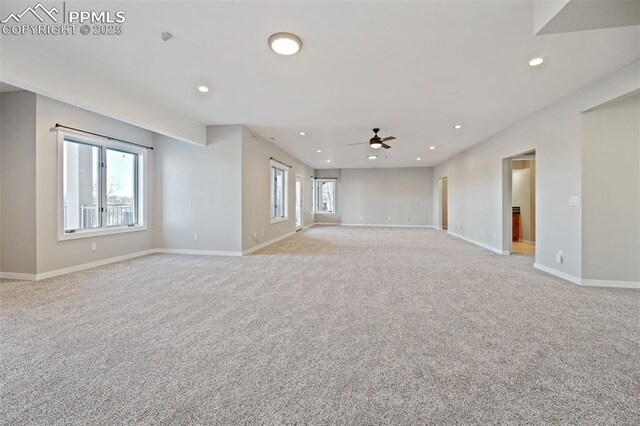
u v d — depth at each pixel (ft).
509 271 14.78
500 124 17.81
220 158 19.11
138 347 7.12
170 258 18.01
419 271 14.79
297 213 34.01
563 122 13.37
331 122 17.67
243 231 19.20
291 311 9.41
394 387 5.63
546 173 14.61
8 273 13.29
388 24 7.89
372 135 20.83
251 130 20.01
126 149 18.12
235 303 10.12
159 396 5.37
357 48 9.16
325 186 42.80
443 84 11.87
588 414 4.94
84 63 10.41
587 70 10.58
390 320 8.71
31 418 4.82
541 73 10.84
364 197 41.01
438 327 8.25
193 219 19.62
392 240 26.32
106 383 5.74
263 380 5.85
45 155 13.32
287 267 15.65
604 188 12.11
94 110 11.54
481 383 5.75
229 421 4.78
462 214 27.32
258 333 7.88
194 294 11.10
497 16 7.52
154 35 8.57
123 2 7.13
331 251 20.65
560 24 6.72
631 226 11.96
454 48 9.12
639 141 11.76
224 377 5.95
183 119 16.74
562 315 9.09
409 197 39.86
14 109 13.10
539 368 6.26
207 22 7.90
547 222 14.56
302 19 7.71
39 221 13.12
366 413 4.96
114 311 9.37
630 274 12.02
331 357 6.70
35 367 6.26
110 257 16.76
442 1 6.96
